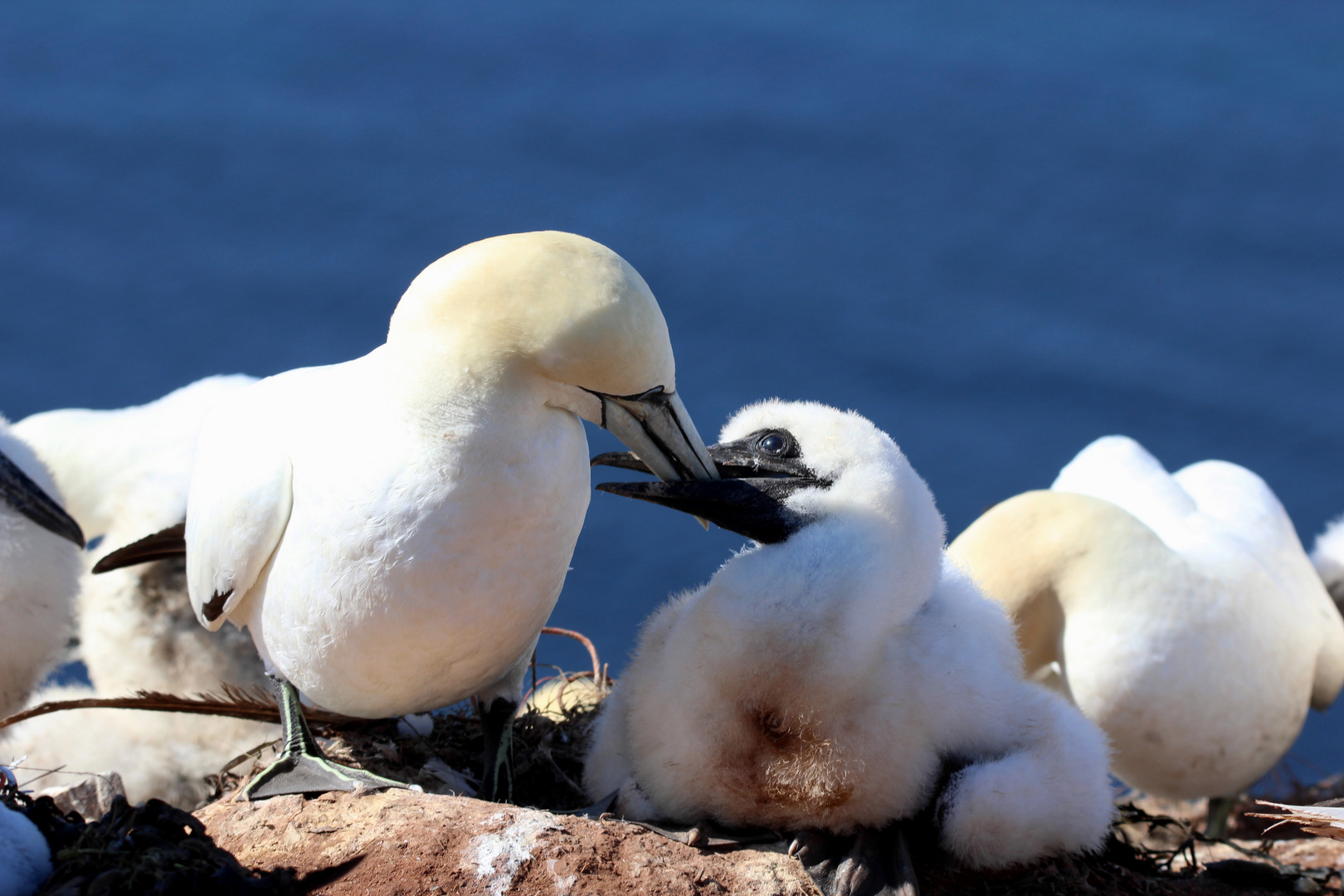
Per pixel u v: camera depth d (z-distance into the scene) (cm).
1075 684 1404
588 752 1095
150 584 1373
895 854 916
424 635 910
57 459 1484
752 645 889
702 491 928
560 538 930
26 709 1341
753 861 890
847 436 944
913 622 946
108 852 811
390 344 915
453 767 1107
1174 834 1404
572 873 833
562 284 875
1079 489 1661
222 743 1350
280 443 946
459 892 821
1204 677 1392
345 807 921
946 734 922
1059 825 928
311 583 919
